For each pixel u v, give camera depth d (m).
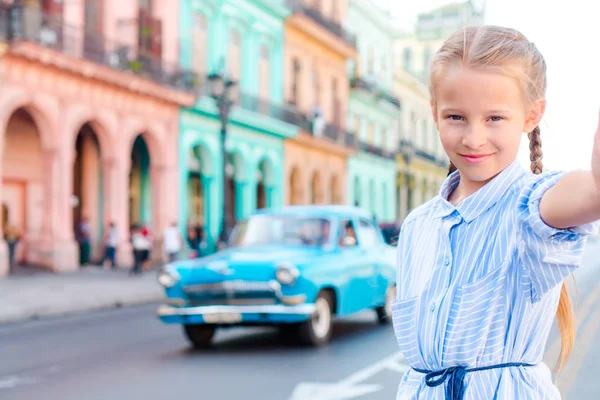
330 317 9.65
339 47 39.84
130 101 24.83
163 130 26.52
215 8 29.38
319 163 38.69
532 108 1.55
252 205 31.92
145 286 18.39
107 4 24.00
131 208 28.00
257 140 32.31
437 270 1.66
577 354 8.48
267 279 8.84
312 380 7.30
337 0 41.28
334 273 9.53
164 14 26.48
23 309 13.06
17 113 23.33
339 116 41.19
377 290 10.93
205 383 7.21
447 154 1.60
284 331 11.09
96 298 15.16
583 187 1.31
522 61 1.49
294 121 34.84
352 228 10.61
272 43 33.75
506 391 1.59
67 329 11.62
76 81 22.47
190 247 27.34
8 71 20.06
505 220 1.58
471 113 1.51
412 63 61.81
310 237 10.01
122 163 24.64
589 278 23.06
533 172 1.79
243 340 10.16
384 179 48.34
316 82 38.47
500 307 1.58
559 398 1.71
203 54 28.81
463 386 1.62
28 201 23.80
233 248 10.11
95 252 25.78
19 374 7.79
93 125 23.83
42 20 20.88
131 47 24.41
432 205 1.75
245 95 30.88
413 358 1.71
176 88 26.20
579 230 1.39
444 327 1.63
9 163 23.17
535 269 1.50
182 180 27.52
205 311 8.95
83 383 7.28
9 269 21.00
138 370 7.95
